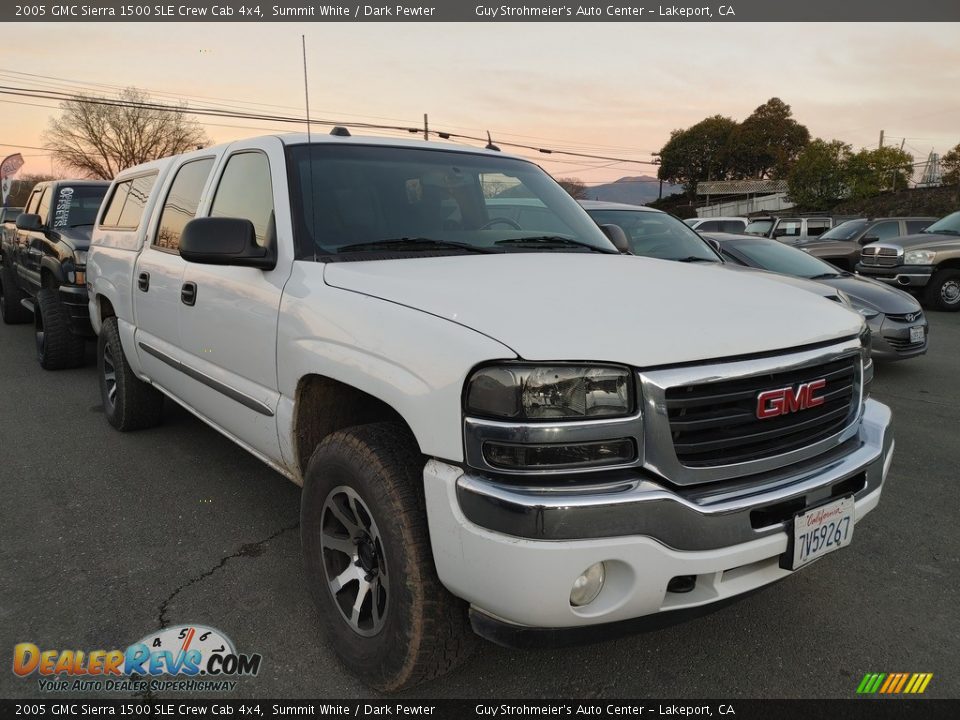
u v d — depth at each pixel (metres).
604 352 1.85
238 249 2.67
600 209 6.98
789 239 17.64
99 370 5.05
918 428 5.25
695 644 2.57
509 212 3.38
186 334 3.47
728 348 1.98
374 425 2.30
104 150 48.69
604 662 2.46
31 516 3.56
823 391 2.21
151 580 2.96
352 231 2.83
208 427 5.04
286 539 3.34
